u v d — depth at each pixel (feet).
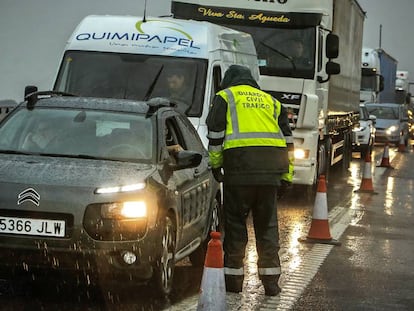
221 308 41.60
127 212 45.70
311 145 108.99
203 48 81.20
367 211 101.30
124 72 80.28
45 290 51.13
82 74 80.74
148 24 83.20
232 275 52.39
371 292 55.26
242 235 52.39
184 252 53.93
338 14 130.62
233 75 53.21
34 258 45.55
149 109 55.31
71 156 51.26
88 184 46.34
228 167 51.31
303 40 108.47
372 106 260.83
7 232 45.52
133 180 47.37
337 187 131.44
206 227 60.13
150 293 48.47
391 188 133.08
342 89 142.72
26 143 52.75
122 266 45.70
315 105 108.17
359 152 231.50
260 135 51.24
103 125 53.67
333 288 56.08
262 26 109.50
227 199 52.08
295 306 50.24
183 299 50.44
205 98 78.69
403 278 60.54
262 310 48.75
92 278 46.73
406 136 262.26
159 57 80.79
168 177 50.85
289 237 77.97
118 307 47.60
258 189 51.67
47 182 46.24
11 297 49.08
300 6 108.99
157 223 46.93
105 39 82.17
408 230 86.22
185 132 59.52
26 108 55.83
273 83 108.47
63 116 54.65
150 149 51.98
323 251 70.85
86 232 45.29
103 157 51.19
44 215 45.37
